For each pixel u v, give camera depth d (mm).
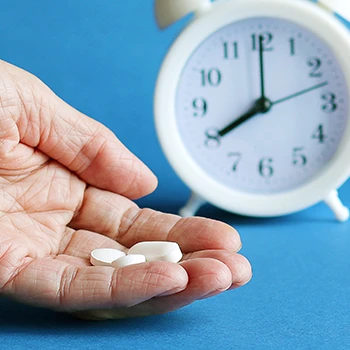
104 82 827
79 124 567
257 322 528
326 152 678
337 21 667
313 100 675
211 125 679
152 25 835
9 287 498
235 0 663
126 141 805
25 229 543
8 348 495
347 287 573
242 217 700
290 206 680
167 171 775
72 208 566
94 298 490
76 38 833
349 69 667
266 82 674
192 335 512
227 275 489
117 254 525
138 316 520
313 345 506
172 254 513
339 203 689
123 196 584
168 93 672
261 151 680
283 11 660
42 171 568
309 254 626
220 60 672
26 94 551
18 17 833
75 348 496
